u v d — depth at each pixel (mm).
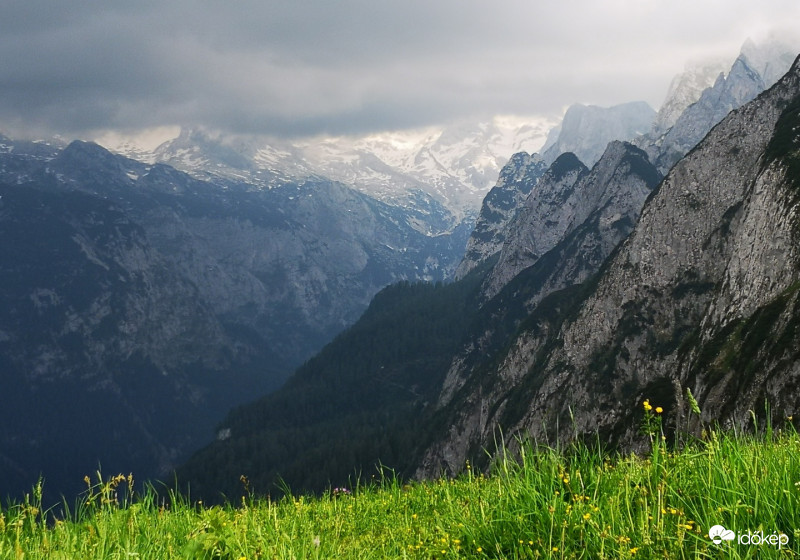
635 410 88375
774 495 7391
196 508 11500
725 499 7684
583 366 129125
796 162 89188
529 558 7852
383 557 8914
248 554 8492
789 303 71125
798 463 7945
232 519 10609
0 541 8352
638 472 9070
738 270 90312
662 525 7449
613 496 8445
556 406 126375
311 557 8562
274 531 9648
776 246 84062
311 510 12562
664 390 88125
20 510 9484
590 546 7684
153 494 10984
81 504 9914
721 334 84938
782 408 59531
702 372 79250
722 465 8102
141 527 9422
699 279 125812
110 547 8539
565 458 9922
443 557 8555
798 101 108188
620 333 127750
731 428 9539
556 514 8320
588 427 119125
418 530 9867
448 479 13656
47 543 8508
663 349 121188
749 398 65062
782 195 87438
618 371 122688
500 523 8789
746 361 71375
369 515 12094
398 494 13141
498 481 10453
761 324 74188
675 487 8391
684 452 9086
